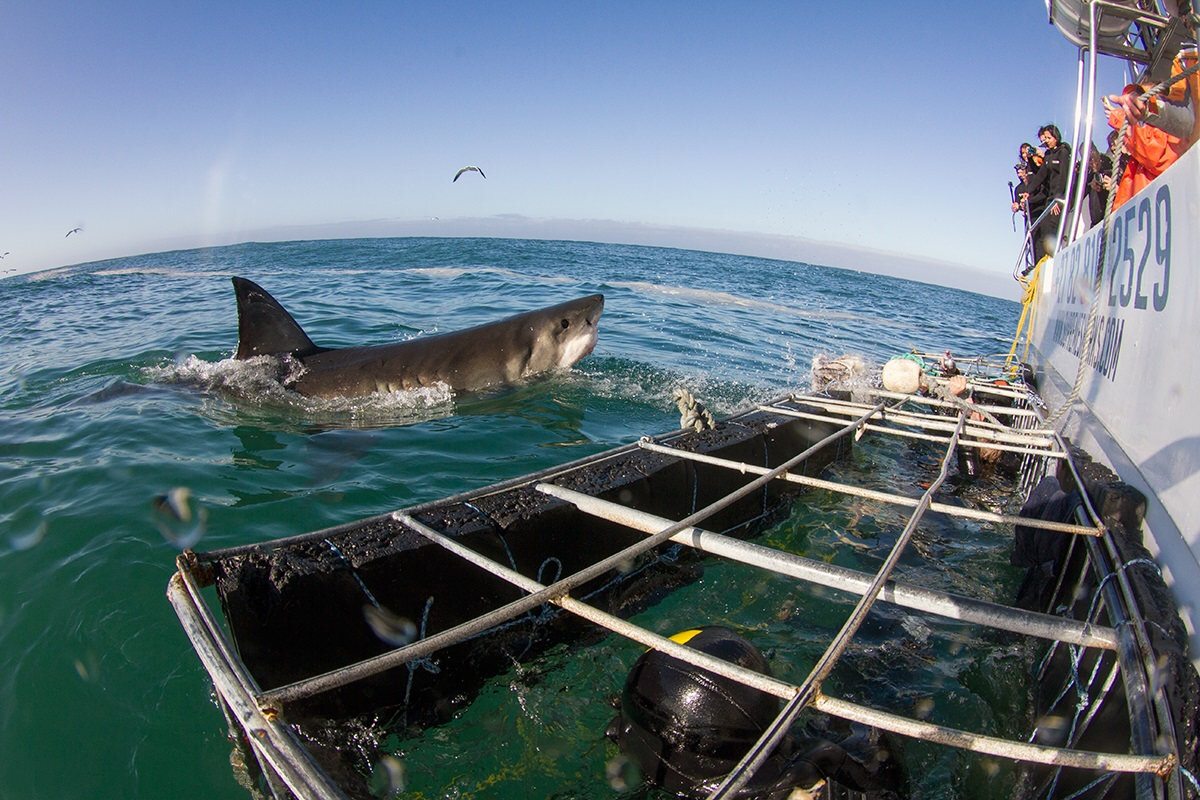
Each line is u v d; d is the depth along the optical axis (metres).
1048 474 1.97
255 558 1.15
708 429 2.12
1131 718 0.89
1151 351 1.49
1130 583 1.17
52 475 2.04
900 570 1.87
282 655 1.14
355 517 1.83
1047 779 1.10
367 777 1.13
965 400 2.69
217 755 1.12
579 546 1.57
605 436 2.59
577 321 3.32
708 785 1.06
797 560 1.22
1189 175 1.32
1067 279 2.73
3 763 1.09
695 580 1.75
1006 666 1.47
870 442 2.97
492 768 1.17
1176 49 2.16
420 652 0.87
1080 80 2.69
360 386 2.94
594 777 1.15
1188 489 1.18
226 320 4.99
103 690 1.22
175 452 2.25
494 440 2.47
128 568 1.53
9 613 1.42
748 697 1.08
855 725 1.24
